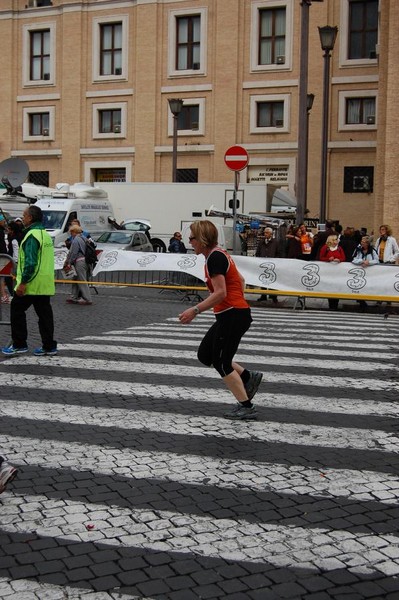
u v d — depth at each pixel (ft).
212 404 23.95
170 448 19.31
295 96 120.57
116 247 82.79
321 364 30.78
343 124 118.11
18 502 15.60
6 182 77.46
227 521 14.67
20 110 137.18
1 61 137.49
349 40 117.70
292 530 14.30
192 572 12.57
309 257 62.44
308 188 119.14
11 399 24.25
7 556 13.12
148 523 14.55
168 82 127.34
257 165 123.24
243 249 85.30
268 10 122.21
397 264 57.77
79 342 35.47
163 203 99.25
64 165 134.41
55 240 86.22
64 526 14.38
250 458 18.60
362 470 17.83
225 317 21.63
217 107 124.47
